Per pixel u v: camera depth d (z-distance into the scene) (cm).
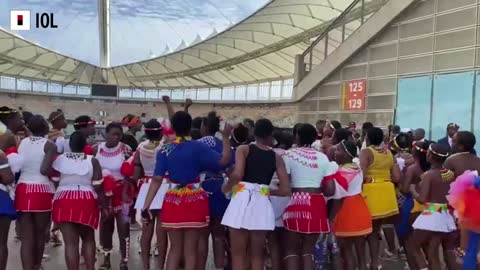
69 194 523
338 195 538
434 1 1373
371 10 1692
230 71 4375
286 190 489
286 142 604
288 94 4219
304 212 509
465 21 1280
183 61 4288
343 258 595
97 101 4647
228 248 603
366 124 759
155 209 580
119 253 728
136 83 5200
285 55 3694
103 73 4834
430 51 1378
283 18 2961
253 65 4100
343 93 1711
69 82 4972
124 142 717
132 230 889
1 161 501
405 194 620
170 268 492
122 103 4709
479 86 1230
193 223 481
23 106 4341
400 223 623
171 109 591
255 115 3872
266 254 618
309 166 515
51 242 769
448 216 548
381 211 590
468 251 476
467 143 542
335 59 1727
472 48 1255
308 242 527
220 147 565
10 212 515
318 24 2948
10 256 692
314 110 1875
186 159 482
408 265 673
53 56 4203
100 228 635
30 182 539
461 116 1273
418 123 1398
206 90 5038
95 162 540
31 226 548
